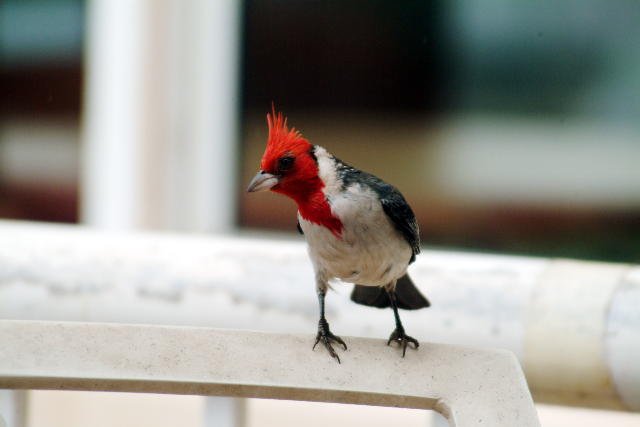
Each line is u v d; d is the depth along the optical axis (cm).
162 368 356
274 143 544
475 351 383
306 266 569
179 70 1188
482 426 350
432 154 1225
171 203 1202
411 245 550
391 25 1219
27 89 1280
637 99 1173
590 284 519
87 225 1223
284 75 1232
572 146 1193
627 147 1183
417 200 1232
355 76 1230
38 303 558
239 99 1227
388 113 1230
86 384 352
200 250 575
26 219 1291
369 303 577
